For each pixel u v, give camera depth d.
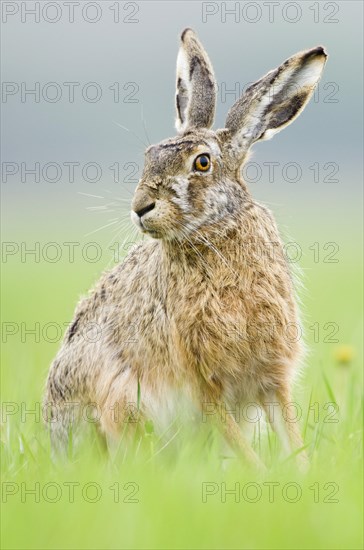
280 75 15.09
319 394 17.08
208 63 15.57
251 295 14.05
